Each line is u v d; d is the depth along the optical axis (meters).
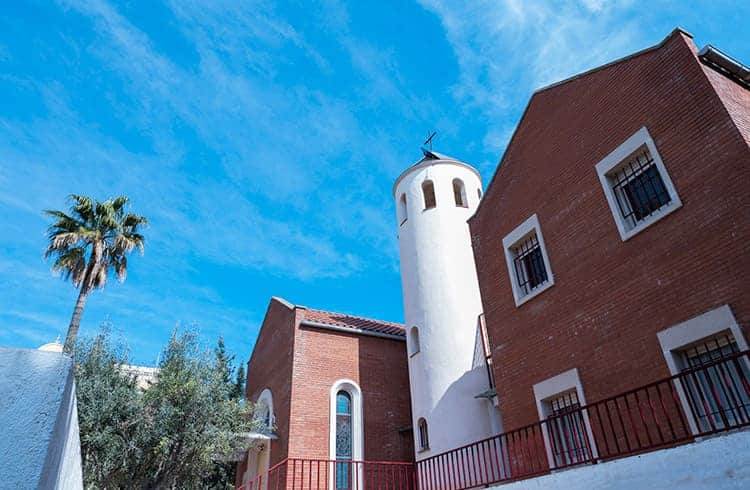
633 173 11.37
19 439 2.09
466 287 19.70
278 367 21.50
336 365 20.86
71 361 2.45
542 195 13.55
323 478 18.34
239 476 22.55
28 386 2.24
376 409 20.73
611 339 10.79
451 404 17.41
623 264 10.91
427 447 17.67
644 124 11.07
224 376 21.86
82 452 16.36
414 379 19.12
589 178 12.22
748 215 8.82
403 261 21.72
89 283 24.25
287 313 21.95
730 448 6.46
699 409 9.00
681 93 10.41
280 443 19.27
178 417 17.56
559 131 13.40
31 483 2.00
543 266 13.37
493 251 14.94
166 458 17.30
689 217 9.76
